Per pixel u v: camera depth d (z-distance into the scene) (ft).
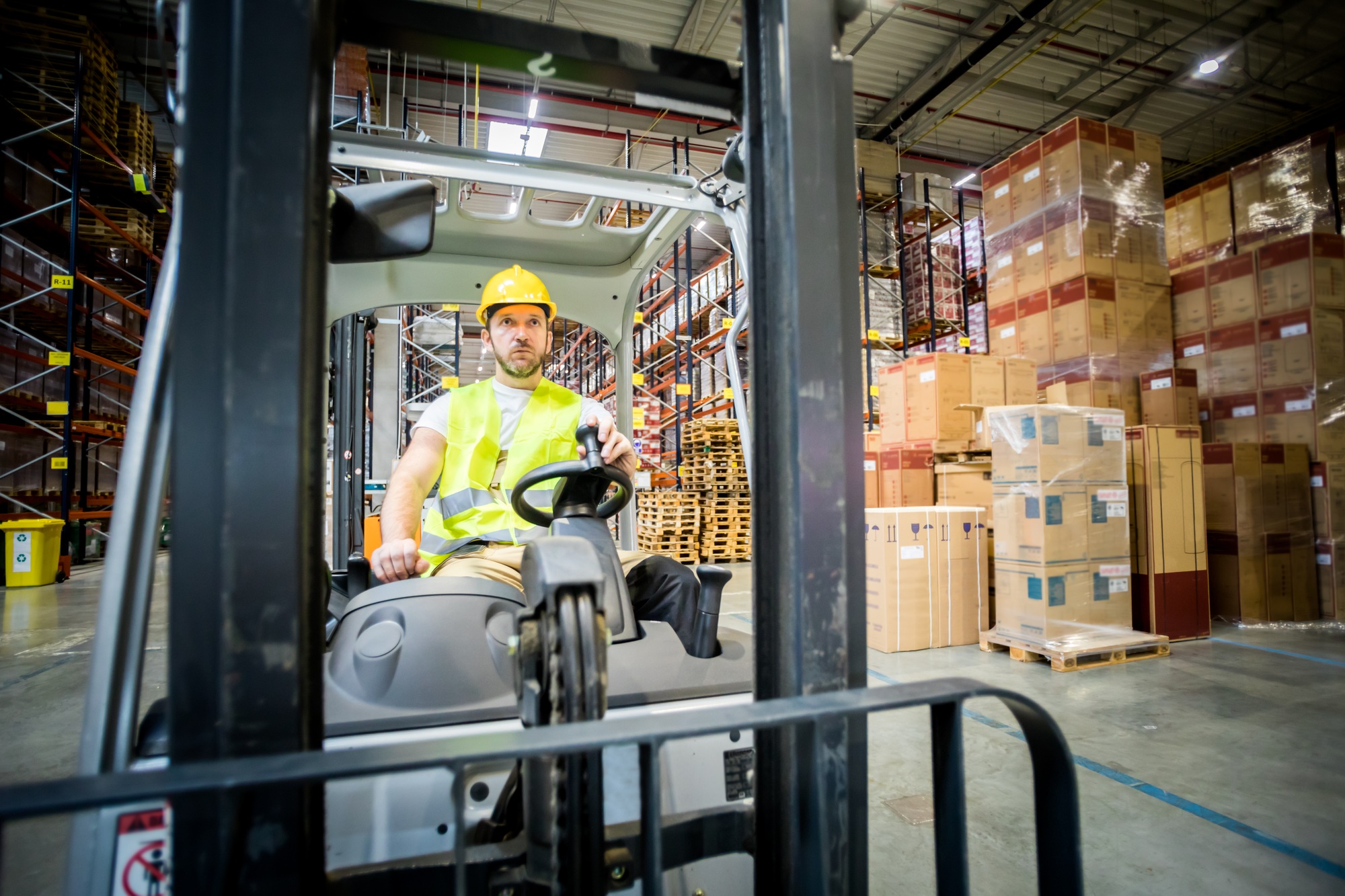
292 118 2.42
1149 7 29.37
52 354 23.67
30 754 8.85
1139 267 19.07
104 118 25.64
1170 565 14.46
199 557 2.34
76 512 29.14
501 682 4.31
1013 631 13.64
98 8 26.99
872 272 32.24
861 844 3.01
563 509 5.28
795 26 3.27
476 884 3.21
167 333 3.20
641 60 3.60
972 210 43.91
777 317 3.38
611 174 6.29
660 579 5.99
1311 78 34.78
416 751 1.98
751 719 2.31
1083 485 13.42
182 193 2.37
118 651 2.92
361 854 3.59
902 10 29.40
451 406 7.04
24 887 5.99
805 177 3.24
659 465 32.89
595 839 2.95
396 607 4.58
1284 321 17.43
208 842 2.22
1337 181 18.24
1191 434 14.92
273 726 2.33
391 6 3.14
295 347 2.40
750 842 3.72
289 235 2.40
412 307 35.47
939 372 17.65
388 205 4.13
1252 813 7.01
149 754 3.37
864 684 3.24
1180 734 9.16
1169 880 5.91
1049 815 2.79
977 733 9.32
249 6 2.40
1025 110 37.32
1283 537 16.60
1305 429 17.06
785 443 3.29
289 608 2.36
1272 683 11.45
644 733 2.17
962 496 16.87
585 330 43.65
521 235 7.84
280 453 2.38
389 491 6.27
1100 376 18.22
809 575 3.14
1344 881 5.90
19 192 24.62
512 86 32.17
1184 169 43.80
